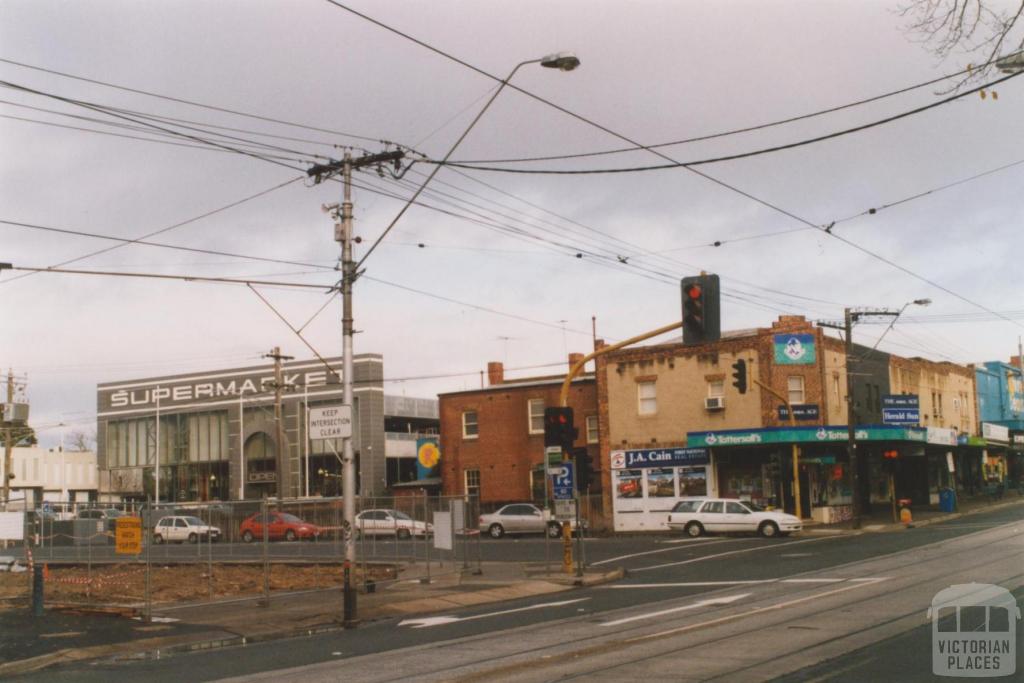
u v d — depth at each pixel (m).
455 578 27.00
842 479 49.34
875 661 11.34
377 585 25.69
